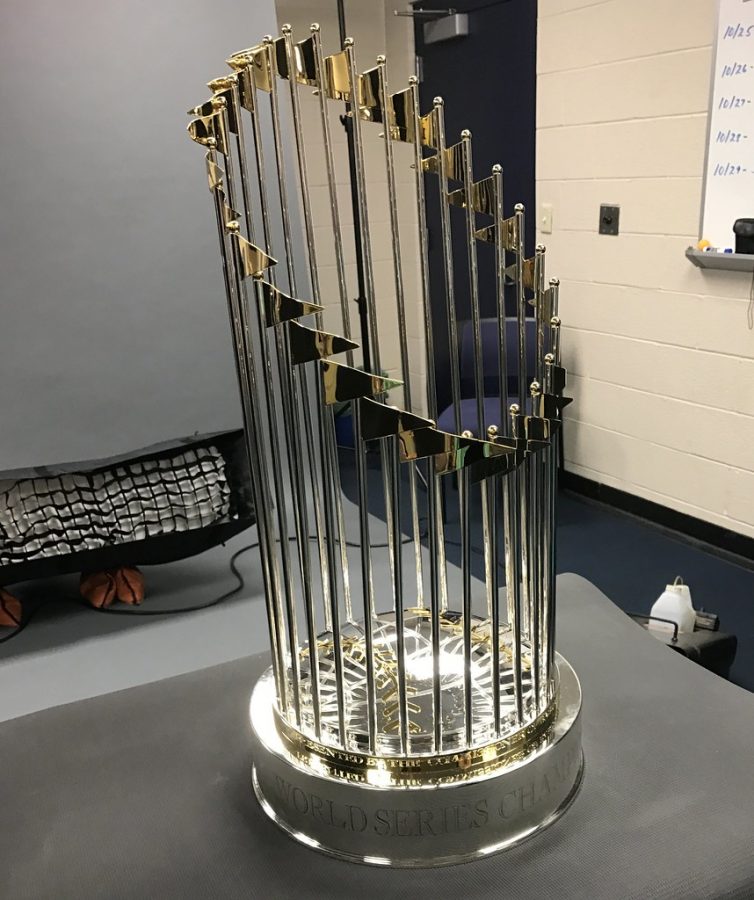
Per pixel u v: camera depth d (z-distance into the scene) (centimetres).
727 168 204
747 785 84
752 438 221
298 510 75
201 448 167
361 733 79
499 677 79
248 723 94
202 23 181
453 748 76
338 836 77
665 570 228
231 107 75
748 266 204
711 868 74
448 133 307
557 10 242
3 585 154
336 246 80
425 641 92
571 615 118
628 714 96
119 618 165
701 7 203
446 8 291
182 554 163
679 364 235
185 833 81
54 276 183
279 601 81
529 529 80
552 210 264
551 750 78
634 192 234
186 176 188
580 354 269
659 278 234
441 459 68
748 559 229
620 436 262
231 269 73
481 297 293
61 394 190
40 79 172
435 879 74
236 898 73
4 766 93
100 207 183
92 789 88
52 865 78
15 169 175
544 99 255
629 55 224
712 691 100
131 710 102
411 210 316
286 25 72
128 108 180
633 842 77
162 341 196
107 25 174
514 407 71
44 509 156
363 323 87
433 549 71
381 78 72
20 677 147
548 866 75
